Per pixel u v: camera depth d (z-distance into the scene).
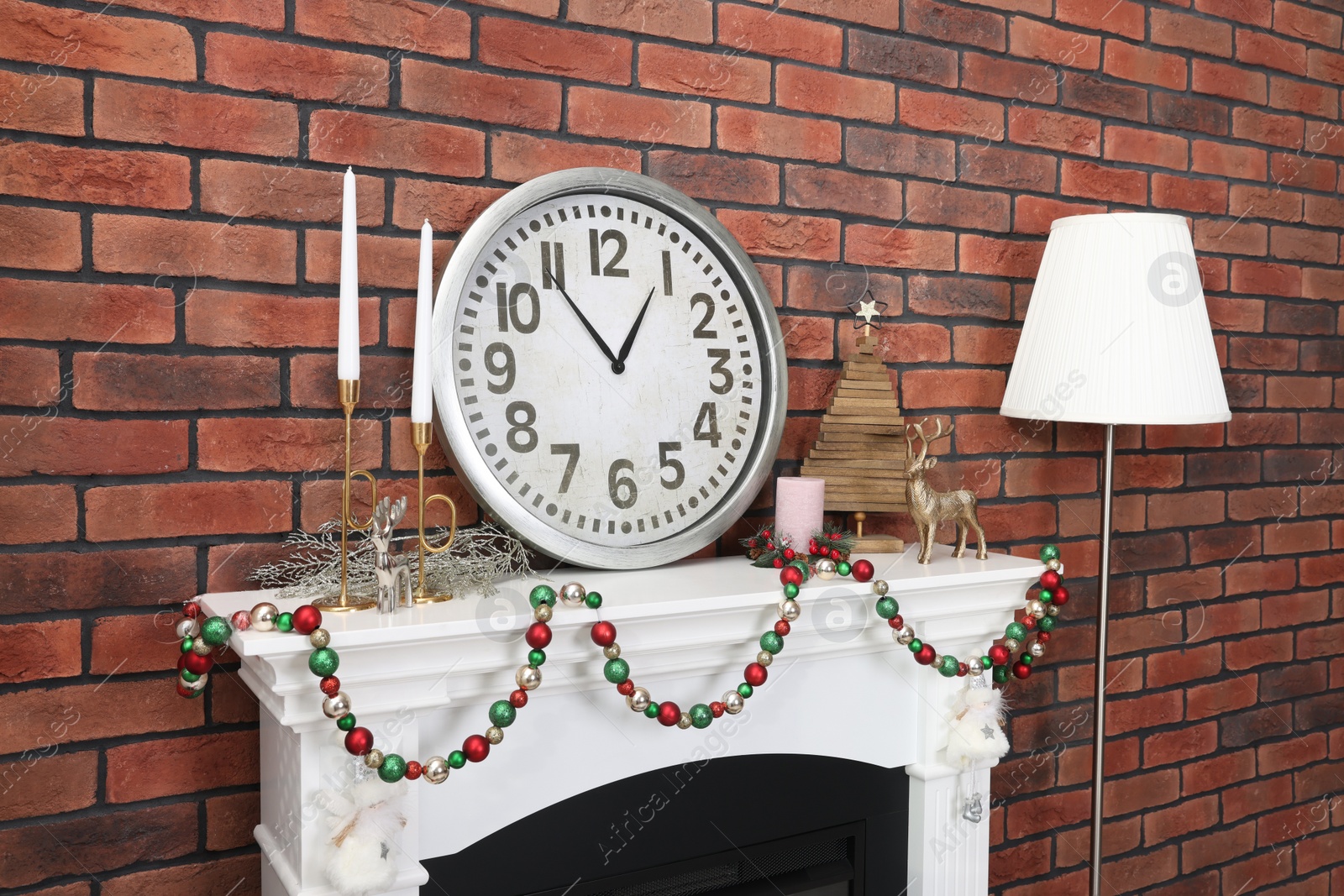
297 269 1.20
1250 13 1.98
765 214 1.48
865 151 1.57
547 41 1.32
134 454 1.13
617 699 1.20
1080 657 1.83
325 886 1.03
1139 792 1.92
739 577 1.27
